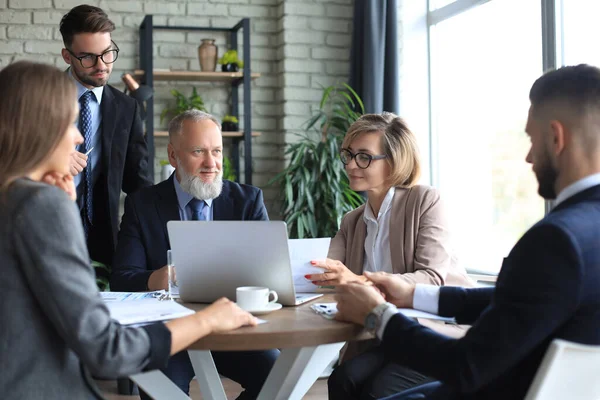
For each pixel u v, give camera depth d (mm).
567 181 1201
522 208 3559
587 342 1134
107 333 1157
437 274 2035
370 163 2217
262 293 1580
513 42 3621
